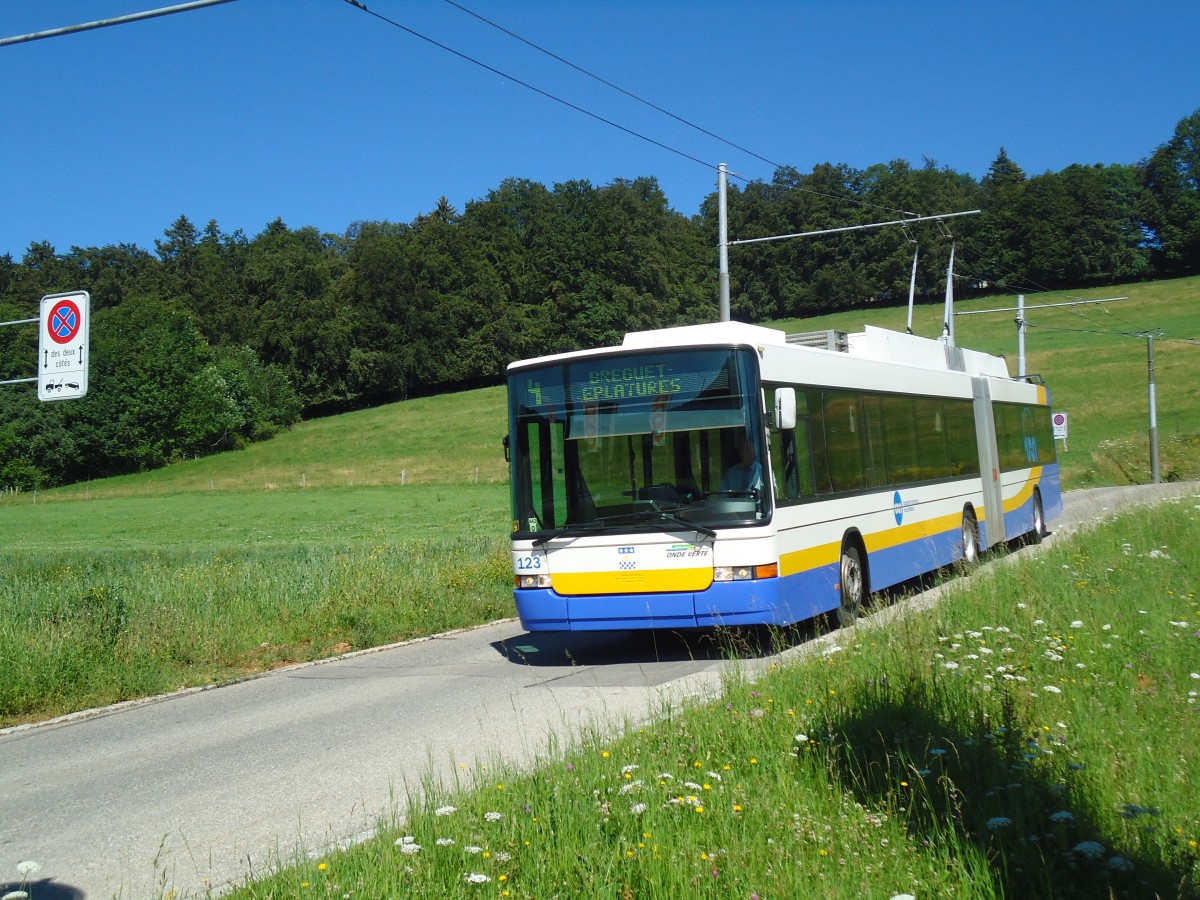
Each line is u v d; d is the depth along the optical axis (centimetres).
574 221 11581
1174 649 771
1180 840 425
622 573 1049
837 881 405
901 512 1402
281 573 1700
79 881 532
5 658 1088
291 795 663
